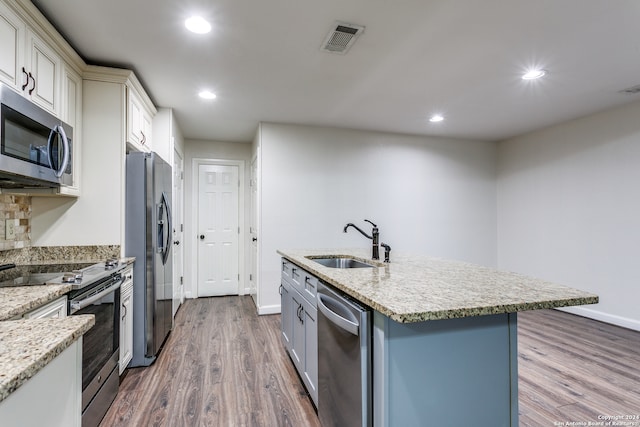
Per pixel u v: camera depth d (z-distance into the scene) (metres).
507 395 1.26
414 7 1.82
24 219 2.20
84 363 1.61
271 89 2.94
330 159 4.11
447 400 1.19
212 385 2.21
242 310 4.02
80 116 2.33
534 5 1.80
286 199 3.93
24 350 0.73
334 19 1.93
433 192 4.59
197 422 1.81
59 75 2.04
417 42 2.18
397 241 4.40
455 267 1.96
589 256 3.70
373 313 1.20
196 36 2.09
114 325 1.99
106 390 1.87
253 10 1.84
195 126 4.06
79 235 2.34
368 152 4.28
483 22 1.96
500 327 1.26
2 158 1.42
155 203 2.52
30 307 1.23
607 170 3.53
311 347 1.94
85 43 2.15
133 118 2.60
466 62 2.47
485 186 4.86
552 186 4.12
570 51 2.30
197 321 3.58
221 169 4.80
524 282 1.50
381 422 1.13
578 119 3.81
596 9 1.83
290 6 1.80
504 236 4.80
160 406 1.96
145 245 2.45
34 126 1.65
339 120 3.84
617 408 1.96
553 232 4.11
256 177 4.09
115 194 2.39
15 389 0.62
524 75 2.67
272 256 3.87
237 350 2.80
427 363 1.17
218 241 4.79
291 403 2.01
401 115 3.67
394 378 1.13
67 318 0.97
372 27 2.01
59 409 0.81
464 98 3.18
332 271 1.79
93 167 2.36
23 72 1.68
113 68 2.39
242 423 1.81
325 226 4.07
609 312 3.51
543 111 3.55
